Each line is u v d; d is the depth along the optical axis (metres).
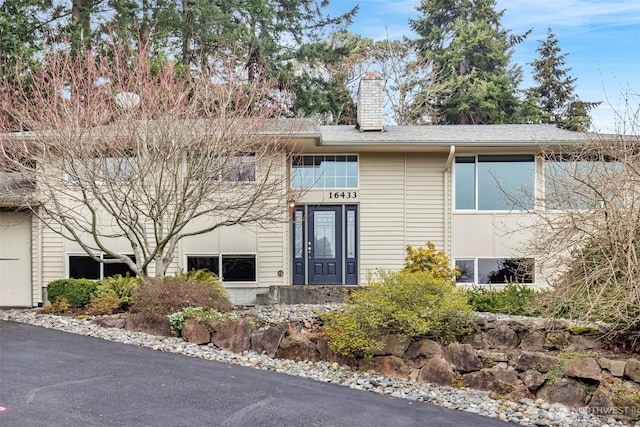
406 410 5.82
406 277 8.27
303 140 12.53
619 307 6.45
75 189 9.59
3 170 11.25
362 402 6.00
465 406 6.14
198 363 7.10
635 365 6.41
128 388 5.83
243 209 10.71
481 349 7.86
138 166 9.38
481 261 13.67
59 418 4.88
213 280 10.55
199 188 9.75
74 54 16.08
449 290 8.24
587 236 7.45
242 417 5.18
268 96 15.86
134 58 11.60
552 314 7.70
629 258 6.51
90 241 12.98
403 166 13.93
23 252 13.05
